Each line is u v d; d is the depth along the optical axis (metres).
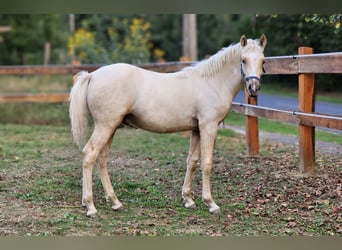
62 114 15.20
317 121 7.18
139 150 10.31
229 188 7.29
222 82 6.00
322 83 19.64
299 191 6.93
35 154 9.85
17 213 5.99
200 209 6.32
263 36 5.79
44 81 20.45
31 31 30.03
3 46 30.16
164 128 6.05
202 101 5.96
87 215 5.93
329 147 9.66
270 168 8.35
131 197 6.84
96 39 20.67
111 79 5.83
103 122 5.86
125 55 19.25
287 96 18.42
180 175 8.07
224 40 26.52
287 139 11.24
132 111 5.95
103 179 6.27
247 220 5.88
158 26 35.22
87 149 5.93
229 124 14.37
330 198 6.53
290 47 20.20
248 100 9.42
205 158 6.06
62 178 7.84
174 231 5.48
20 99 14.91
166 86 5.99
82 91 5.91
